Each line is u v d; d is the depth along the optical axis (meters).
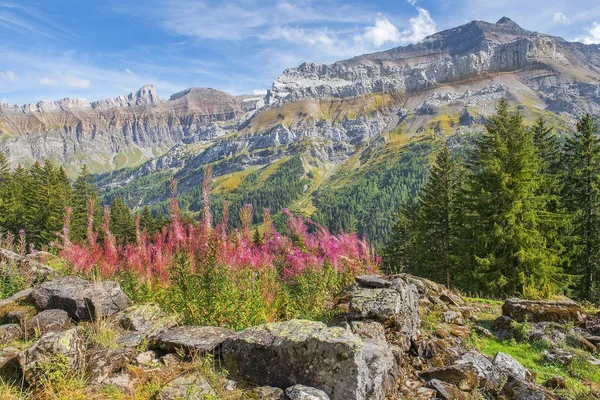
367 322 6.74
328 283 9.20
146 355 4.90
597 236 29.84
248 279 6.78
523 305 9.34
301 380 4.36
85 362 4.25
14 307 6.34
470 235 28.33
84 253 9.03
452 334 8.28
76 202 54.12
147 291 7.41
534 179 25.83
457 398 5.49
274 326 5.00
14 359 4.07
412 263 39.50
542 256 23.45
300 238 9.91
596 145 30.34
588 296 29.89
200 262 6.76
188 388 3.97
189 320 6.38
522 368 6.38
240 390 4.29
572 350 7.86
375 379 4.85
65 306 6.21
